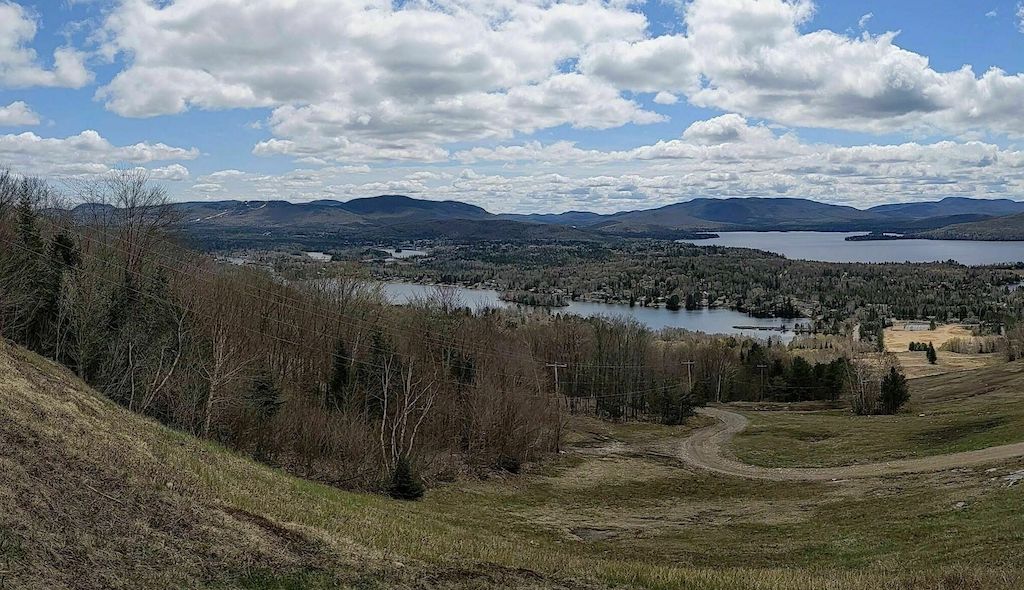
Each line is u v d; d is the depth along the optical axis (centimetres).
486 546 2605
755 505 4544
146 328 4888
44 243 4856
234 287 5706
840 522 3603
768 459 6594
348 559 1870
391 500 4044
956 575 1981
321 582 1681
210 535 1800
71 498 1711
